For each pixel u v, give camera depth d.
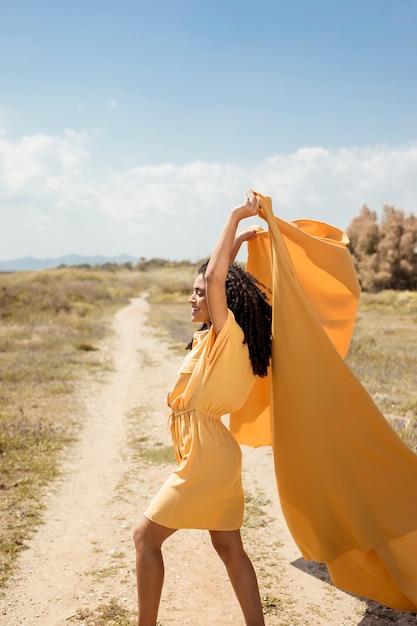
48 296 28.89
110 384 11.25
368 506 2.80
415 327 24.28
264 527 4.45
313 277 3.14
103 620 3.14
